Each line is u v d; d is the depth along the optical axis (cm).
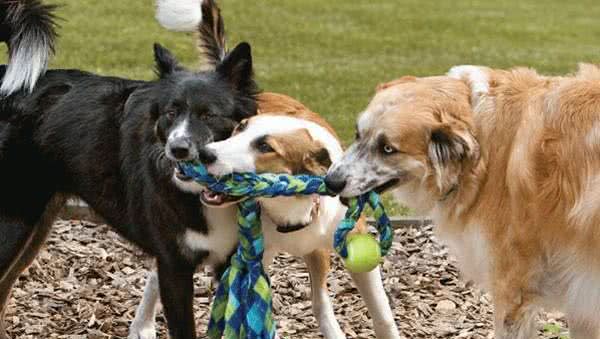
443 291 904
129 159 717
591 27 2650
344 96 1634
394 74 1852
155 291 790
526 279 640
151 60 1817
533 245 632
